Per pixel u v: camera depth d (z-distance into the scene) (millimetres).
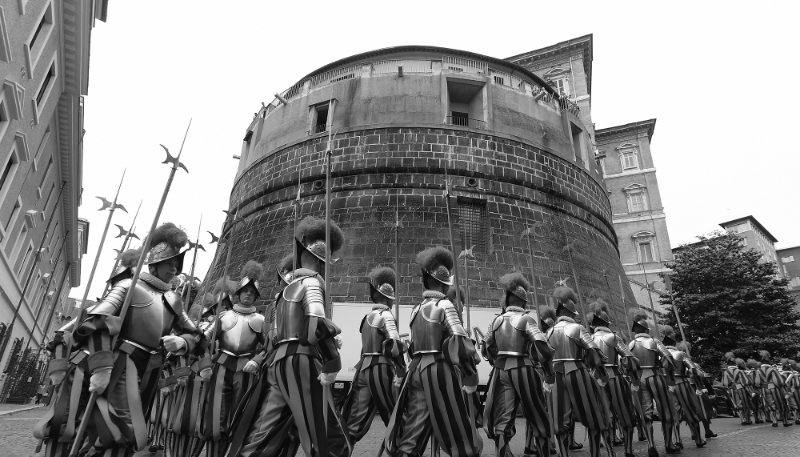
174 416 6758
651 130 45969
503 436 6078
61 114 22719
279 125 27234
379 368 6625
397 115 24172
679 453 8227
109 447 3619
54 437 3805
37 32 17109
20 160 18312
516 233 21781
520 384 6004
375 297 7117
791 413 14789
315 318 3953
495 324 6512
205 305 8477
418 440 4949
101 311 3818
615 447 9516
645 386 8789
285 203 23703
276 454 3969
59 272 37938
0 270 19484
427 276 5484
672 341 10180
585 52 45500
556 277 21062
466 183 22562
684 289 27500
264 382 4262
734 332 25406
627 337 21328
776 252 72438
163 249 4465
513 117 25391
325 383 3938
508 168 23500
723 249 27938
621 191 44750
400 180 22453
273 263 20969
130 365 3967
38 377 23031
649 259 41531
